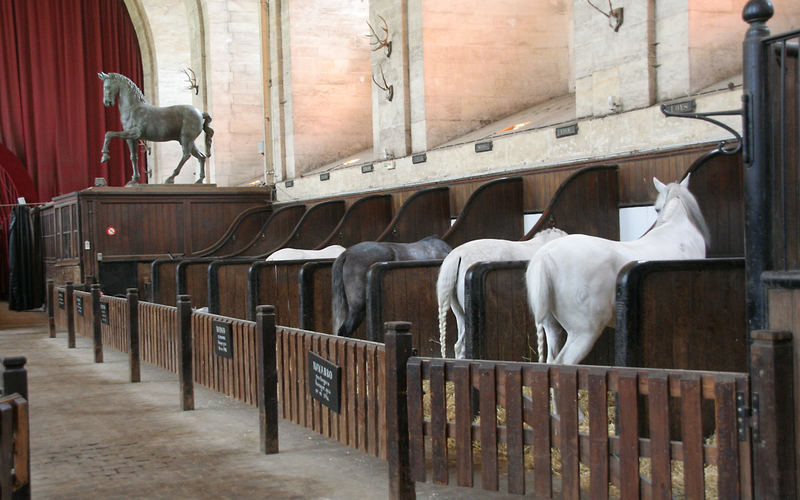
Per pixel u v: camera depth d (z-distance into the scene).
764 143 3.16
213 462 5.19
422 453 3.83
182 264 11.95
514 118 13.27
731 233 7.64
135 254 16.31
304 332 5.20
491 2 13.57
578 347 5.41
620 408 3.22
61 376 8.95
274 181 18.64
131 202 16.30
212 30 21.02
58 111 23.20
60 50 23.25
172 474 4.93
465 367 3.65
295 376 5.38
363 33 18.30
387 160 13.97
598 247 5.43
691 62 8.63
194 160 24.27
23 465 3.12
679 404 4.81
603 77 9.52
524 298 6.06
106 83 16.27
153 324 8.85
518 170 10.78
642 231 9.04
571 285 5.32
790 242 3.18
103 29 24.36
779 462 2.86
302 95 17.84
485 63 13.59
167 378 8.65
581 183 9.07
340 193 15.49
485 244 6.70
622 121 9.19
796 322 2.98
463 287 6.52
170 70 24.69
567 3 13.91
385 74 14.13
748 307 3.20
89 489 4.66
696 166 7.50
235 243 16.95
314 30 17.91
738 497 2.97
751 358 2.95
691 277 4.85
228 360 6.52
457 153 12.23
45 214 18.61
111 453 5.49
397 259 8.41
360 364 4.52
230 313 10.42
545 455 3.45
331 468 4.99
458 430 3.69
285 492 4.52
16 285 18.86
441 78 13.34
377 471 4.91
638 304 4.70
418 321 7.29
